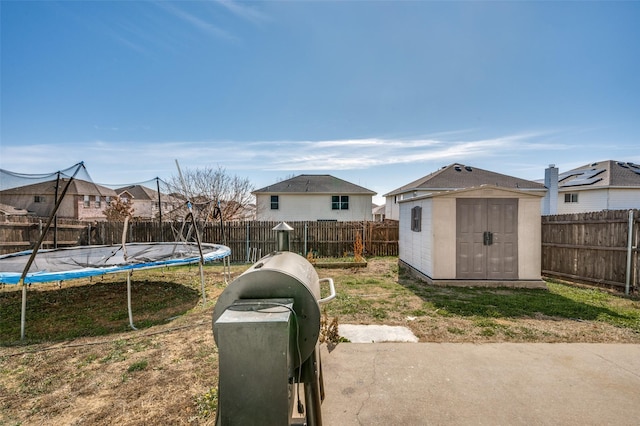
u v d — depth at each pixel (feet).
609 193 64.64
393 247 40.45
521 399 8.34
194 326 14.40
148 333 13.64
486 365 10.22
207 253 21.72
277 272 5.48
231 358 4.53
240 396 4.54
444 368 10.05
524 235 21.24
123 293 21.34
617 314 15.20
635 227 19.16
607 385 8.99
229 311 4.90
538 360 10.53
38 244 13.01
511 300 17.75
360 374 9.73
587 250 21.86
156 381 9.55
